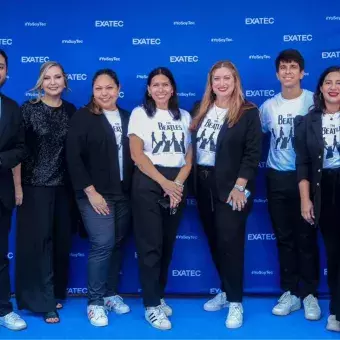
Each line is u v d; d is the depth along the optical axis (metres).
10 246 3.79
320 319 3.38
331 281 3.23
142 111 3.25
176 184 3.17
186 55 3.70
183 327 3.28
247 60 3.69
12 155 3.00
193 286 3.82
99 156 3.25
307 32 3.66
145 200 3.18
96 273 3.32
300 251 3.44
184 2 3.67
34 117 3.22
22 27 3.69
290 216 3.46
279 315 3.45
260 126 3.20
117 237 3.44
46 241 3.31
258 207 3.76
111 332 3.20
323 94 3.10
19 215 3.32
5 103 3.06
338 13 3.65
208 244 3.67
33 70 3.71
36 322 3.34
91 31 3.69
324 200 3.13
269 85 3.70
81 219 3.49
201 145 3.27
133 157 3.21
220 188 3.19
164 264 3.39
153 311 3.26
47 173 3.26
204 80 3.71
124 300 3.75
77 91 3.73
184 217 3.78
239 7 3.66
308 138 3.14
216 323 3.34
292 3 3.65
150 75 3.22
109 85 3.24
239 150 3.18
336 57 3.67
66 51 3.70
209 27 3.68
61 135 3.27
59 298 3.60
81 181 3.20
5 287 3.23
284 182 3.38
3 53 3.04
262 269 3.80
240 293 3.27
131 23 3.69
